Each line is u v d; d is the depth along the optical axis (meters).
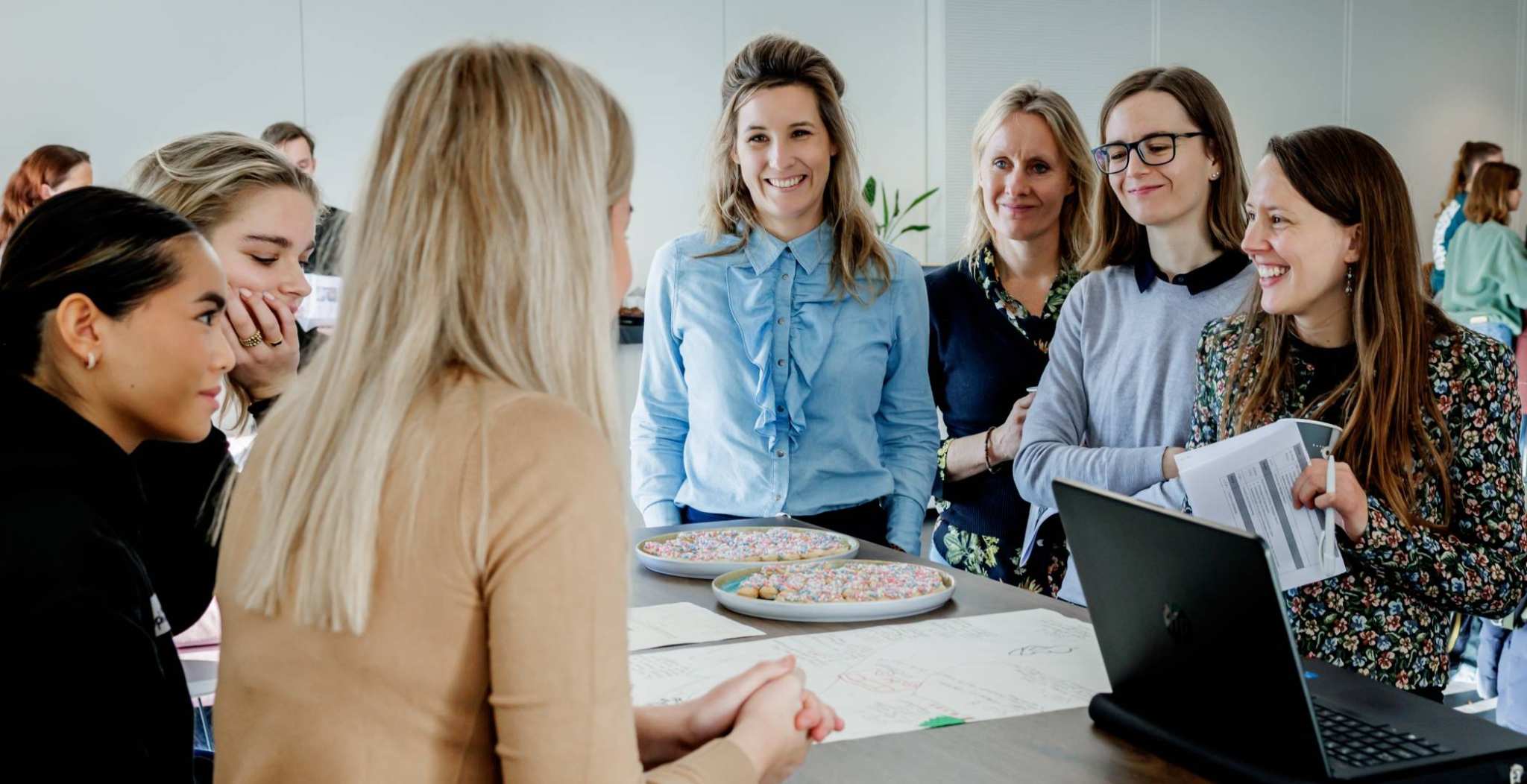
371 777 0.85
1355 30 8.45
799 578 1.77
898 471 2.55
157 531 1.63
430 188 0.90
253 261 1.78
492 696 0.84
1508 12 8.91
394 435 0.85
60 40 5.66
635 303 5.38
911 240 7.54
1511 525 1.67
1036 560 2.41
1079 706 1.30
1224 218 2.10
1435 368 1.68
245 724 0.91
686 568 1.90
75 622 1.04
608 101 0.98
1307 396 1.82
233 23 5.96
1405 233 1.68
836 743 1.20
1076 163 2.55
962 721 1.25
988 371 2.64
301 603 0.86
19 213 4.59
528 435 0.84
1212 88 2.09
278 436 0.94
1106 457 2.06
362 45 6.22
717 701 1.07
